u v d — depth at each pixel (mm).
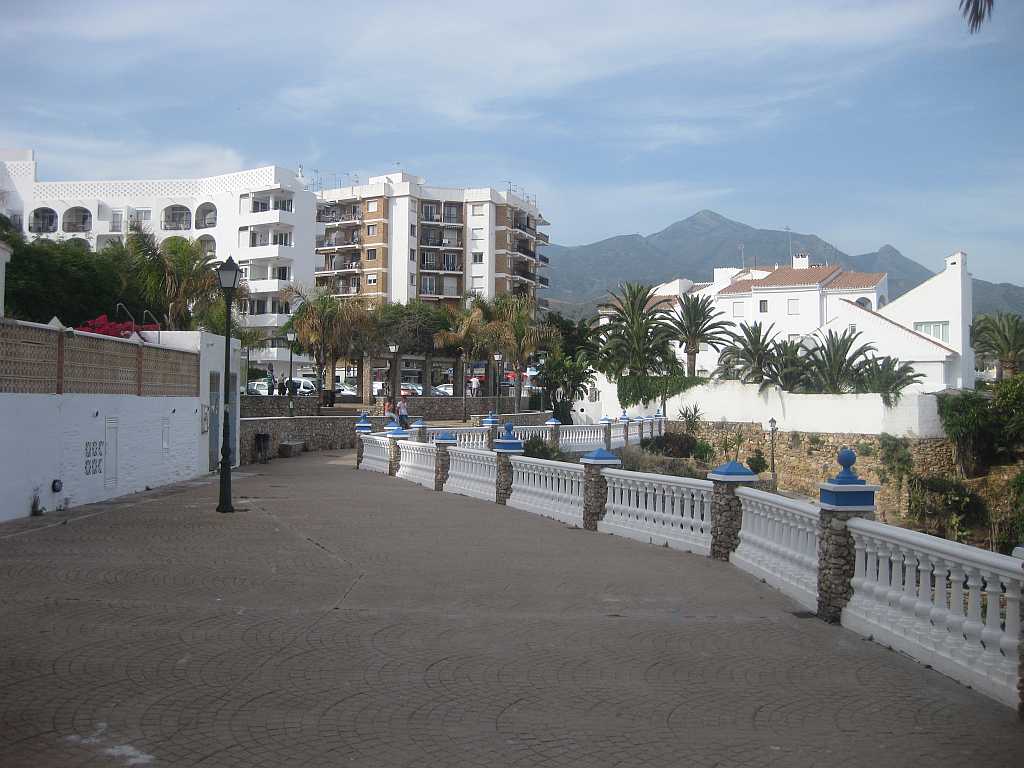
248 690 6324
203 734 5484
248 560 11344
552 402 62938
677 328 61656
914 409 44656
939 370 61281
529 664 7137
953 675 6793
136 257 39562
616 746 5453
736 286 78750
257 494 19875
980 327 66500
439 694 6348
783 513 10281
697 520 12922
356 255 97438
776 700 6344
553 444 36469
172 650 7234
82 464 16922
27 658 6902
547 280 113438
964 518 42719
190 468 23516
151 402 20594
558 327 72875
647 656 7434
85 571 10312
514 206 102875
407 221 95688
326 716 5852
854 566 8539
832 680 6816
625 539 14172
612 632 8211
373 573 10734
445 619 8562
